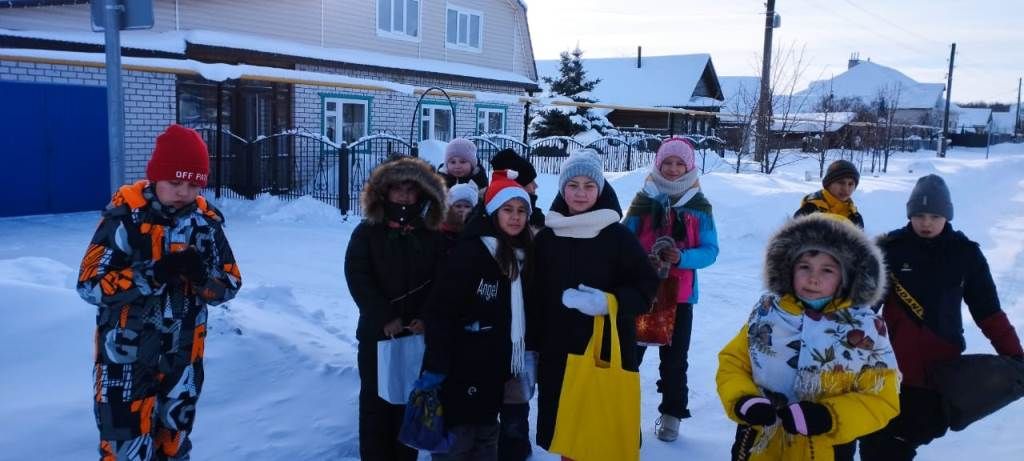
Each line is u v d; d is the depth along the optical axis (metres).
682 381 4.34
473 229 3.32
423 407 3.17
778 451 2.76
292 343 4.70
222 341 4.51
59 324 4.18
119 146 4.34
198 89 15.09
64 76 12.66
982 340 6.70
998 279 9.45
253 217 12.73
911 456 3.52
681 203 4.30
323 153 17.03
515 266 3.29
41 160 12.36
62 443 3.43
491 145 18.39
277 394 4.18
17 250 9.29
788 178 19.48
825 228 2.68
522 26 25.25
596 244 3.35
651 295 3.32
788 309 2.74
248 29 16.47
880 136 34.56
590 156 3.39
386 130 19.84
